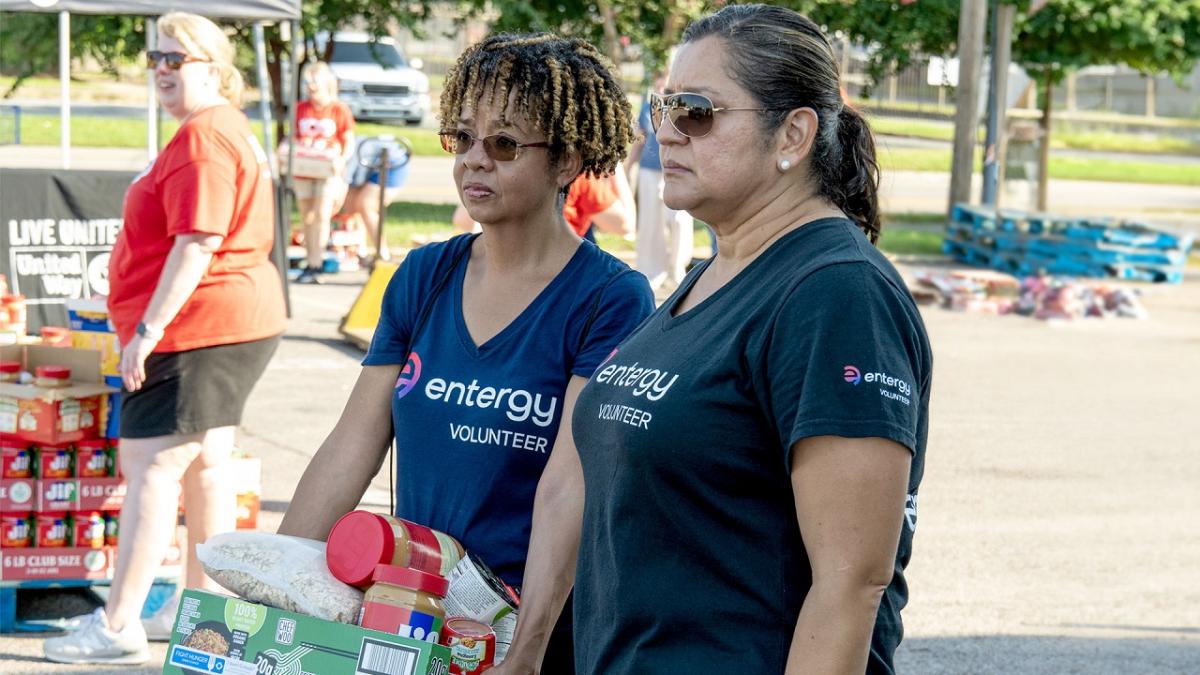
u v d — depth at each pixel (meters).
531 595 2.77
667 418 2.19
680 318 2.32
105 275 9.37
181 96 4.65
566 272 3.00
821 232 2.23
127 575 4.85
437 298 3.09
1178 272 17.27
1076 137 35.19
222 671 2.59
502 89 2.93
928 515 7.36
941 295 14.71
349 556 2.70
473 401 2.94
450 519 2.95
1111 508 7.62
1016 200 21.50
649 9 19.39
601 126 3.03
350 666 2.52
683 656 2.19
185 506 4.94
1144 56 21.00
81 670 4.83
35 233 9.16
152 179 4.60
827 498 2.05
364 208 14.79
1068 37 20.77
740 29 2.27
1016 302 14.49
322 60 19.83
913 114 35.81
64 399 5.10
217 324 4.69
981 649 5.48
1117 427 9.58
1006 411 9.92
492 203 2.95
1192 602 6.18
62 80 11.70
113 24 17.11
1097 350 12.55
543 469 2.93
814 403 2.05
